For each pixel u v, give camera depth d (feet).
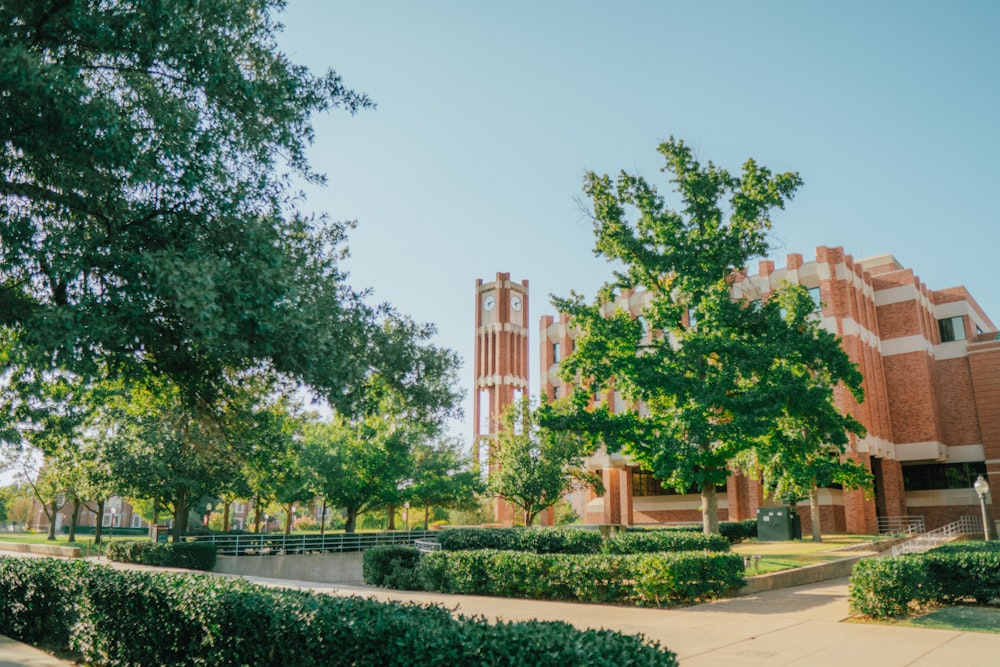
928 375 145.07
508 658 17.20
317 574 105.81
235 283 26.04
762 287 144.97
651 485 164.96
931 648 30.53
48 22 26.99
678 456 63.31
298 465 115.85
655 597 44.45
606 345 70.64
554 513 182.60
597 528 104.32
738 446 67.36
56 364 25.80
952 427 149.38
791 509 107.96
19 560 38.14
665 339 71.46
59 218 28.96
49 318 23.66
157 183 26.96
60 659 31.12
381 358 37.19
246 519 251.39
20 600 35.99
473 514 190.90
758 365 62.69
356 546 119.03
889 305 152.05
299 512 285.64
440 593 53.06
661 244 71.56
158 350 30.14
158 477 99.71
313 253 38.04
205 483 104.88
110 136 24.97
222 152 31.53
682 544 62.49
